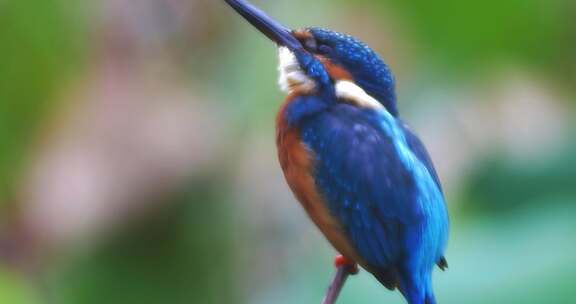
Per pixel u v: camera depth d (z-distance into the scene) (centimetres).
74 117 1266
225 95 1284
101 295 1347
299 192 1180
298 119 1184
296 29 1238
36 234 1311
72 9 1251
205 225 1315
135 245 1327
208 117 1283
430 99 1275
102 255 1332
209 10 1296
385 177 1143
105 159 1274
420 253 1141
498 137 1275
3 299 1236
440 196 1159
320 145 1162
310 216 1184
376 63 1210
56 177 1272
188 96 1286
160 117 1280
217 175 1290
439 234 1149
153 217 1304
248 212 1306
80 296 1345
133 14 1286
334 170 1155
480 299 1147
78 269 1345
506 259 1158
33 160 1266
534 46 1248
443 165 1275
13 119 1253
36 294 1298
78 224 1292
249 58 1280
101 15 1270
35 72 1247
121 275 1333
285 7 1274
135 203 1288
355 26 1260
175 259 1332
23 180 1272
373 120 1172
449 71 1261
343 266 1174
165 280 1341
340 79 1203
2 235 1317
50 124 1262
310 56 1215
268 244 1315
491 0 1225
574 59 1254
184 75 1290
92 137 1273
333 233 1165
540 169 1235
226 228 1313
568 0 1230
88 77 1266
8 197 1283
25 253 1343
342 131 1160
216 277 1326
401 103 1273
